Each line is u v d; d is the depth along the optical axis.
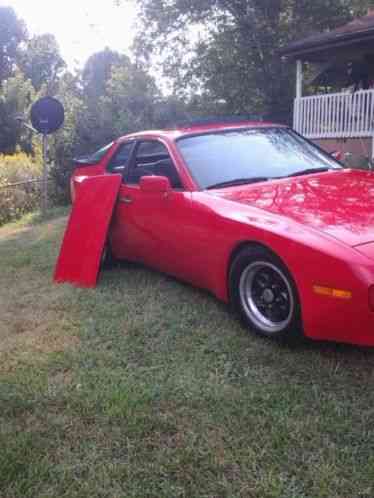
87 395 2.99
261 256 3.53
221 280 3.95
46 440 2.61
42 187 11.97
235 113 22.84
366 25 12.81
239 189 4.22
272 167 4.62
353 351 3.38
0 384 3.19
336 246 3.11
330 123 14.48
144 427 2.66
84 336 3.85
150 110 21.50
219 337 3.69
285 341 3.50
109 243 5.46
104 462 2.42
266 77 21.92
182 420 2.71
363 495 2.14
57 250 6.79
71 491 2.25
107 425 2.71
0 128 28.19
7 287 5.24
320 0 21.27
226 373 3.18
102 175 5.26
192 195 4.25
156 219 4.59
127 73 22.70
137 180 5.08
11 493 2.26
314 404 2.79
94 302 4.57
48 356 3.56
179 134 4.91
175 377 3.16
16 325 4.16
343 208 3.57
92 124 14.47
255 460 2.38
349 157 10.45
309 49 13.95
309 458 2.37
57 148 13.23
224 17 22.36
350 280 2.99
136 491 2.23
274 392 2.93
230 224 3.75
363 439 2.48
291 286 3.34
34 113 11.15
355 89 13.33
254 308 3.72
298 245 3.24
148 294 4.67
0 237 8.38
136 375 3.21
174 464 2.38
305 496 2.16
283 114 22.11
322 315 3.13
